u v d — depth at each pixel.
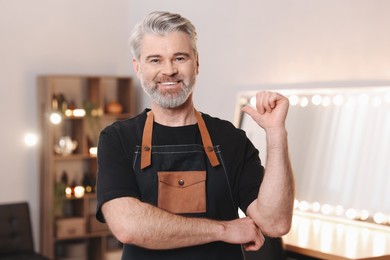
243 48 5.23
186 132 2.00
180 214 1.96
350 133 4.14
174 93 1.92
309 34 4.58
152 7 6.50
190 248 1.94
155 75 1.91
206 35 5.66
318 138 4.34
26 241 5.70
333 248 3.31
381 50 4.03
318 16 4.50
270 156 1.90
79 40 6.68
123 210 1.88
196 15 5.79
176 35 1.90
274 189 1.88
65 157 6.26
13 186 6.34
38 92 6.36
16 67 6.34
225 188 1.99
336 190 4.17
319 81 4.50
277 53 4.87
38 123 6.37
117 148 1.98
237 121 5.02
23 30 6.38
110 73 6.87
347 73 4.27
